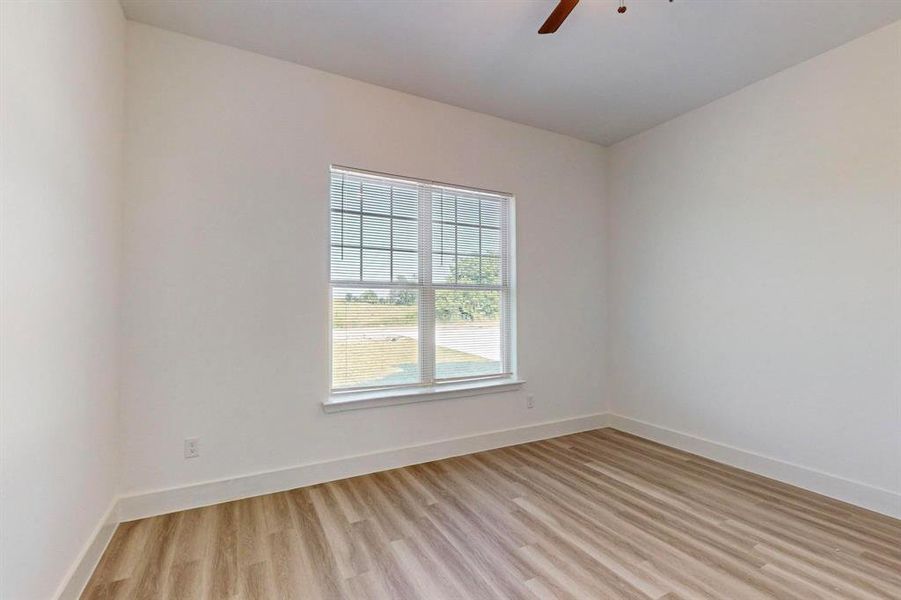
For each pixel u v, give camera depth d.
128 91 2.34
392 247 3.17
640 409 3.87
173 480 2.40
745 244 3.07
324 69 2.85
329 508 2.44
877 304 2.42
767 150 2.94
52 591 1.48
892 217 2.37
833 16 2.31
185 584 1.77
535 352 3.77
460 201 3.49
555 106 3.38
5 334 1.18
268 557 1.96
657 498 2.58
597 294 4.14
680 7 2.24
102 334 2.02
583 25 2.40
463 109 3.42
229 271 2.57
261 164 2.67
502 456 3.32
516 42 2.56
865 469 2.46
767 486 2.76
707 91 3.13
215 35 2.49
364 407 2.96
